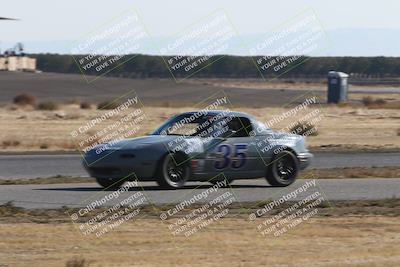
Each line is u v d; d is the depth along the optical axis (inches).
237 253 1186.6
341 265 1103.0
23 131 4244.6
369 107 7160.4
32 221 1462.8
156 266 1093.8
